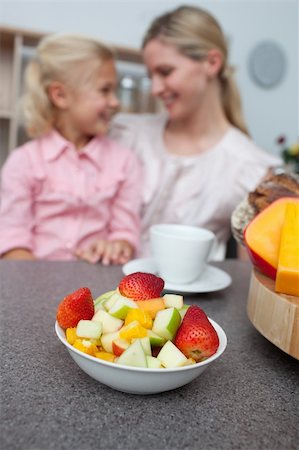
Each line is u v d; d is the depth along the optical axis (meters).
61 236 1.24
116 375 0.37
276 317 0.47
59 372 0.43
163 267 0.70
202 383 0.43
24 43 2.14
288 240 0.51
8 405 0.37
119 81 2.19
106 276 0.78
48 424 0.34
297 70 2.99
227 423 0.37
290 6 2.89
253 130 2.96
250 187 1.24
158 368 0.36
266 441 0.35
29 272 0.77
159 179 1.30
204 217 1.26
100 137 1.34
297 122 3.03
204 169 1.28
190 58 1.19
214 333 0.39
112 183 1.29
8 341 0.49
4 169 1.29
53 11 2.38
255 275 0.55
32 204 1.27
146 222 1.32
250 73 2.89
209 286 0.70
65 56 1.26
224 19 2.78
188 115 1.29
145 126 1.43
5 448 0.31
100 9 2.46
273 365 0.49
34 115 1.30
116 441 0.33
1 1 2.27
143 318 0.40
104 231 1.29
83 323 0.40
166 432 0.35
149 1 2.55
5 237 1.18
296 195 0.63
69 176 1.27
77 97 1.26
